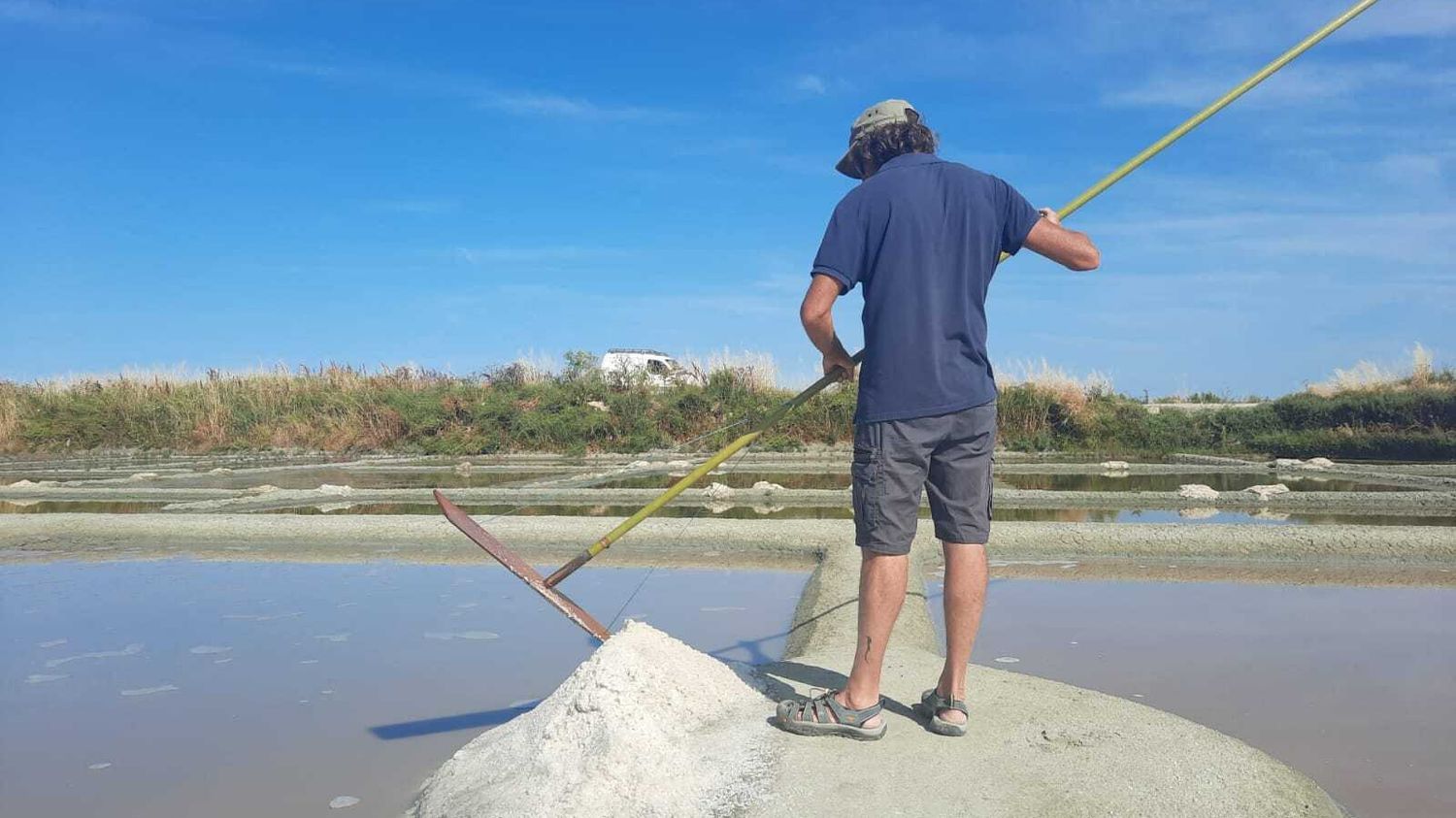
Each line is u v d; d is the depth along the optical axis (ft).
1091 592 15.43
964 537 8.11
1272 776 7.29
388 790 8.28
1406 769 8.18
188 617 14.40
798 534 19.08
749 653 12.24
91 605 15.25
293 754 9.09
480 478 35.40
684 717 8.08
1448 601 14.60
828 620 12.28
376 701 10.58
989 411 8.13
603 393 51.01
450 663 11.98
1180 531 18.30
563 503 27.07
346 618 14.29
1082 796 6.88
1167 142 9.06
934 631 12.43
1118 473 35.55
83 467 43.75
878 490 7.93
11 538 20.86
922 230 7.93
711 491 27.94
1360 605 14.34
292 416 53.72
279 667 11.86
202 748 9.26
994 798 6.87
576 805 6.78
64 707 10.44
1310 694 10.23
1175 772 7.23
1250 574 16.71
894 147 8.44
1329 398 48.37
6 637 13.33
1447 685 10.50
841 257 8.05
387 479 35.24
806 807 6.77
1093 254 8.29
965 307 8.01
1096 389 50.16
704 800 6.95
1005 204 8.25
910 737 7.97
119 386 60.03
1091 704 8.69
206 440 53.11
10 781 8.52
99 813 7.88
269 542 20.57
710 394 49.14
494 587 16.39
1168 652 11.91
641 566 18.04
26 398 58.75
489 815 7.01
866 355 8.18
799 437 47.39
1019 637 12.70
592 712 7.56
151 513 23.50
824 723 7.91
